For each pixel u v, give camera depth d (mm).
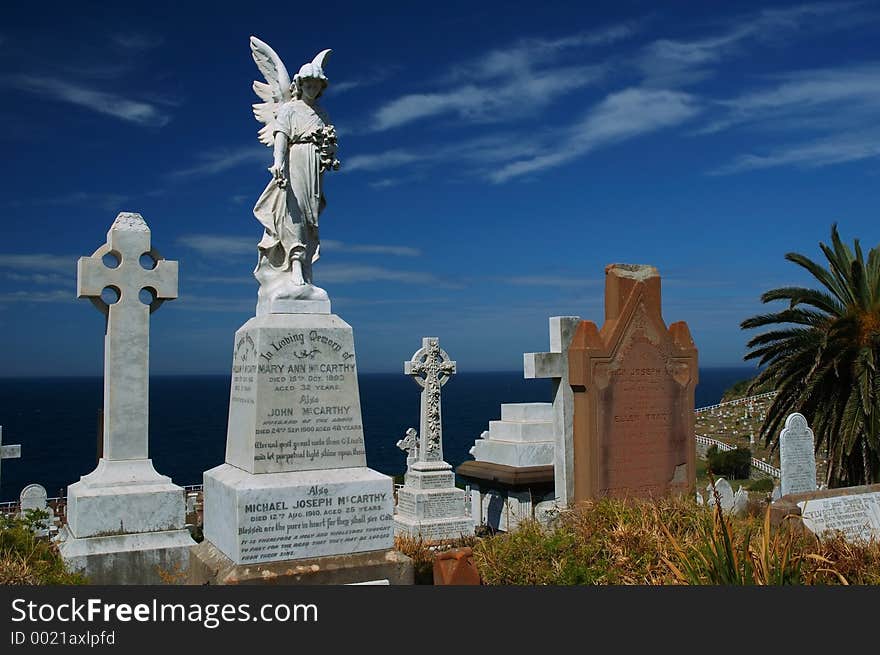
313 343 8969
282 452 8633
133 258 11594
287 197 9508
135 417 11344
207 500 9281
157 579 10609
